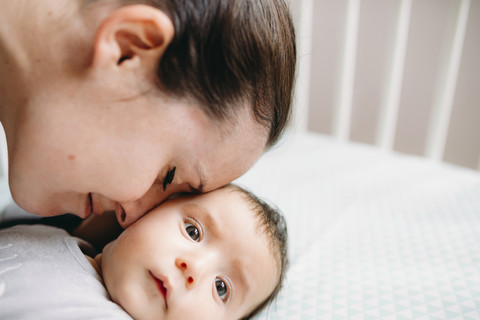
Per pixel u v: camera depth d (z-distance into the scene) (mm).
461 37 1165
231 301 717
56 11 532
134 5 494
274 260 768
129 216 721
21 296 579
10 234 708
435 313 725
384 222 1034
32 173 576
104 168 564
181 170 615
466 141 1375
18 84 550
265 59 568
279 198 1157
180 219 735
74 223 903
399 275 833
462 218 1033
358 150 1443
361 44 1438
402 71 1396
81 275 664
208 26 519
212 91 538
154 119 540
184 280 663
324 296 787
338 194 1175
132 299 659
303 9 1362
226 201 762
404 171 1297
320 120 1667
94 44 494
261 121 604
